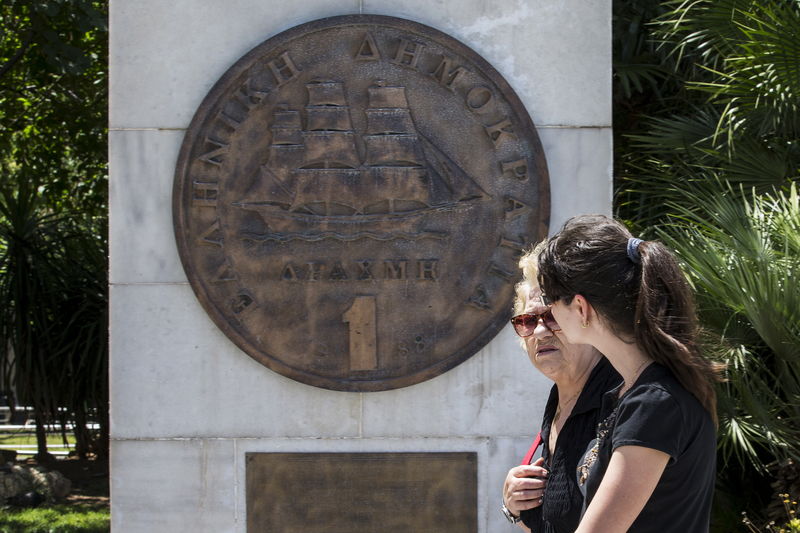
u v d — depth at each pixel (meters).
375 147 4.57
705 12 6.96
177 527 4.60
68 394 10.80
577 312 2.45
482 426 4.59
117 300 4.60
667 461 2.23
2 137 12.26
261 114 4.55
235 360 4.60
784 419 5.35
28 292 10.34
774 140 6.55
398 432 4.59
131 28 4.61
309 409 4.59
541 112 4.64
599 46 4.63
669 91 8.60
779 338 5.08
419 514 4.58
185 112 4.61
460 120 4.57
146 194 4.59
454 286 4.56
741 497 6.08
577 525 2.63
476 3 4.63
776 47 5.97
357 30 4.57
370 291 4.57
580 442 2.73
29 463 12.51
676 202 6.93
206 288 4.54
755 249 5.27
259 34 4.62
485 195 4.55
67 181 13.14
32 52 10.68
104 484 11.48
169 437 4.60
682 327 2.34
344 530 4.59
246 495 4.59
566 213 4.63
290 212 4.55
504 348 4.58
